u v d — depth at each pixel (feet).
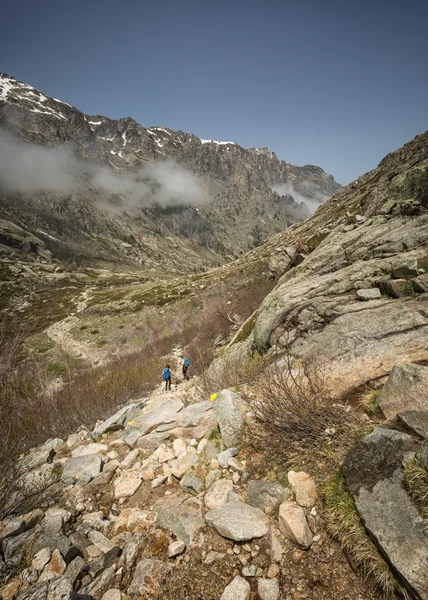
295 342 22.94
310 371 16.70
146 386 46.65
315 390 14.78
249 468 12.00
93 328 197.47
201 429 16.26
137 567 8.98
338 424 11.75
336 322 20.44
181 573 8.67
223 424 14.19
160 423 18.54
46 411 23.00
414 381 11.75
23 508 12.19
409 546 7.23
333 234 39.63
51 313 252.62
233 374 24.62
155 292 286.25
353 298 22.74
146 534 10.45
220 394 15.94
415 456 8.86
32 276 460.55
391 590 7.09
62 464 16.14
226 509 10.03
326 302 23.32
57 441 19.93
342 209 270.46
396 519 7.82
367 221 36.24
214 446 14.21
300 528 8.63
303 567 8.16
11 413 17.01
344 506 8.91
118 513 12.12
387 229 30.71
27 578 9.05
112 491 13.43
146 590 8.36
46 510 12.28
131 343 139.44
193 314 144.66
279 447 12.05
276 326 25.86
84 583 9.02
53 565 9.31
